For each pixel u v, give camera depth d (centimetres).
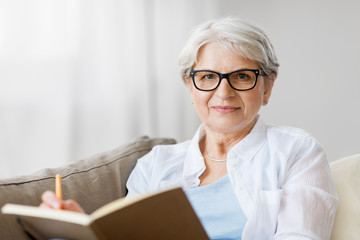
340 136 317
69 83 312
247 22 166
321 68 315
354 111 312
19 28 300
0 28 297
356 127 313
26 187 167
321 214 151
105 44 316
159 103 328
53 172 180
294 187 156
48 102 309
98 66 317
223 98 164
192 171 176
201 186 172
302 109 321
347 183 172
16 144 305
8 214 115
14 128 304
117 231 112
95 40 315
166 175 180
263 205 158
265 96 175
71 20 310
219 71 165
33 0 301
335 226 163
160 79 327
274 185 160
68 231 114
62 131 312
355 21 305
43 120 309
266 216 157
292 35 316
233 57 163
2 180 165
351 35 307
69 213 108
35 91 306
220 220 164
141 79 324
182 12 322
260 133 173
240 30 162
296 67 318
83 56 313
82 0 310
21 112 304
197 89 169
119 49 319
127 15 319
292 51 318
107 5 315
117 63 319
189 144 189
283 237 148
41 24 304
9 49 299
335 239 161
